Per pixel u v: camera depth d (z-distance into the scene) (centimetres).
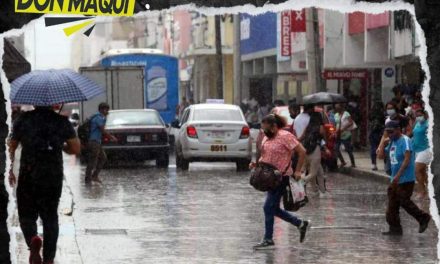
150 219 2756
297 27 6800
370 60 5581
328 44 6322
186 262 1983
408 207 2372
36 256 1700
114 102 6388
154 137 4997
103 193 3606
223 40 10344
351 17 5953
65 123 1720
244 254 2095
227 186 3919
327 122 3872
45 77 1750
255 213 2916
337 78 6044
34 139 1692
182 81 12688
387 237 2362
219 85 8212
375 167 4516
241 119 4912
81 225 2602
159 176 4497
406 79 5238
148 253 2105
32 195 1712
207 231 2491
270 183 2148
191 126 4822
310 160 3456
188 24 11706
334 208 3067
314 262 1977
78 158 6078
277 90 8894
